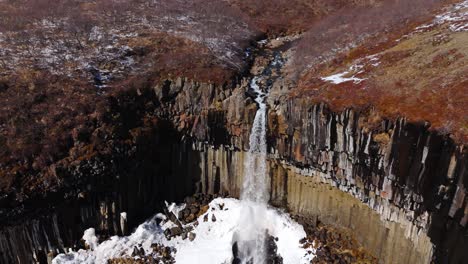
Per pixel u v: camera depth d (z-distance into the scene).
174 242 35.00
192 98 37.59
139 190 35.94
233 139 36.91
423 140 25.75
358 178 30.34
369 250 31.27
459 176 23.83
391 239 29.23
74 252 32.75
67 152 33.22
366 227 31.20
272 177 36.66
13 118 34.22
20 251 30.83
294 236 34.66
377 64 35.81
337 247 32.84
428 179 25.64
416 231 27.19
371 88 31.56
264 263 34.25
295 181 35.62
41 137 33.38
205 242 35.28
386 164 27.69
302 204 35.81
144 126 36.53
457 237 24.67
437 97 28.25
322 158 32.41
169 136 38.09
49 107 35.88
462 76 29.83
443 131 25.16
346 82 34.03
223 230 36.00
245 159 37.16
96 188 32.94
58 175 31.62
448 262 25.48
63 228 32.16
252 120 35.44
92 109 35.97
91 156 33.00
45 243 31.67
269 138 35.22
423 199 26.05
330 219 34.06
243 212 36.78
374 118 28.98
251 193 37.81
